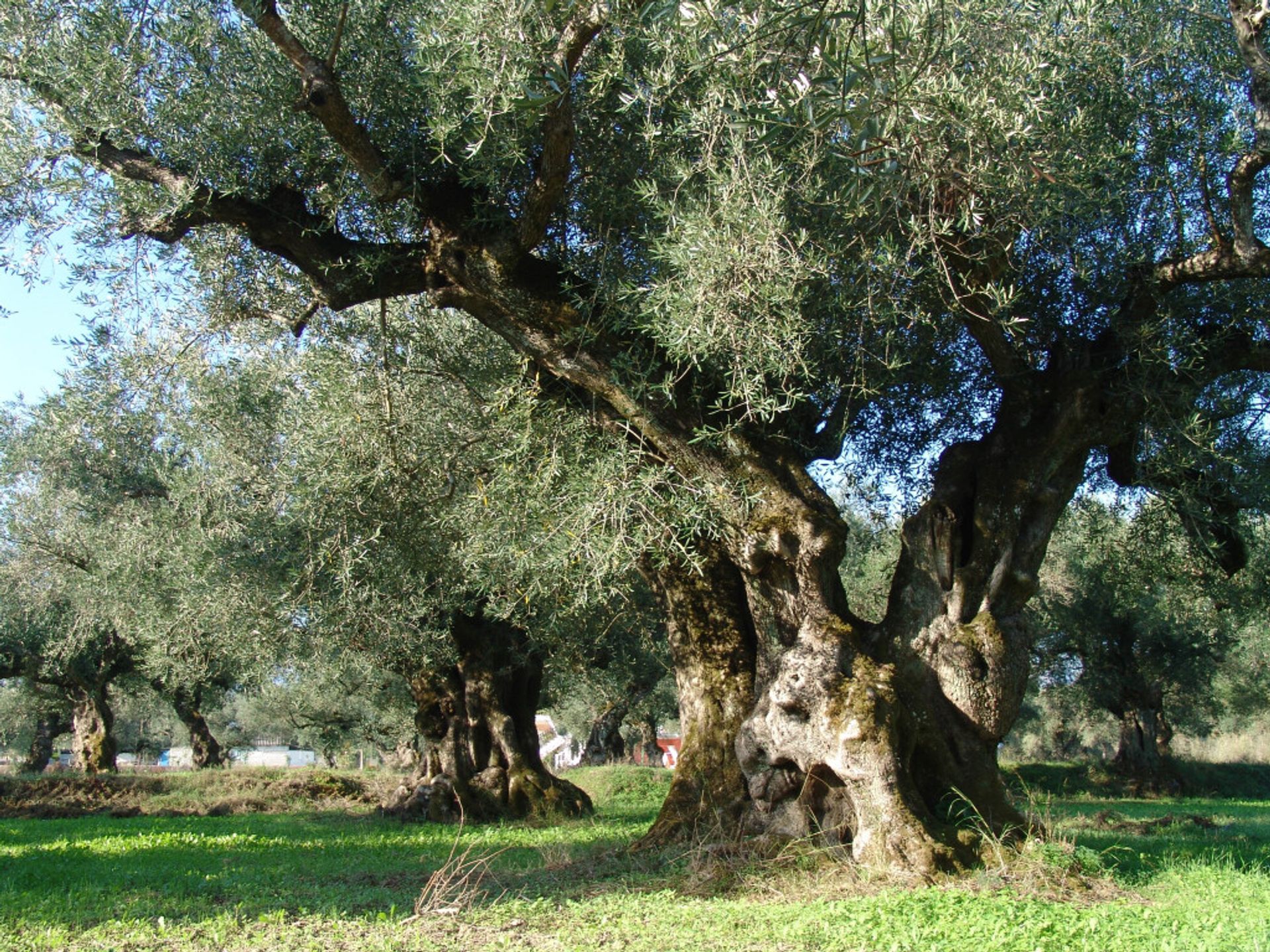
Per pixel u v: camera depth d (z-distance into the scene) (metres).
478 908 7.01
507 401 9.29
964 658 8.41
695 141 8.84
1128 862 8.41
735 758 9.12
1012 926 5.79
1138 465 10.05
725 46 6.05
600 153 9.30
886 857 7.41
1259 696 33.44
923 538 8.92
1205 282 8.91
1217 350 9.42
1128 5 8.09
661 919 6.38
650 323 8.00
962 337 10.23
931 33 6.00
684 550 8.14
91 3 8.38
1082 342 9.20
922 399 10.73
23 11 8.13
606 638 17.89
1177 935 5.60
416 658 16.31
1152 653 30.55
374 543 11.12
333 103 7.87
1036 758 45.62
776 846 8.20
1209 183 9.18
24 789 23.28
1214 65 8.81
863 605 19.27
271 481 12.39
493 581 10.03
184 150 8.69
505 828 15.84
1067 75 7.95
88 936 6.22
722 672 9.50
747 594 9.26
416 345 11.13
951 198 7.55
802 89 4.96
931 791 8.22
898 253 7.79
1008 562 8.68
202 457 13.08
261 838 13.48
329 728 35.50
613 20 7.24
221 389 12.43
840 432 9.07
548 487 8.66
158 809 21.20
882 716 7.84
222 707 40.03
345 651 14.07
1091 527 12.80
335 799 24.00
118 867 9.70
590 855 9.60
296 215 9.23
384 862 10.30
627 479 8.20
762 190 7.16
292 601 12.32
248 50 8.88
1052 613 30.09
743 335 7.20
